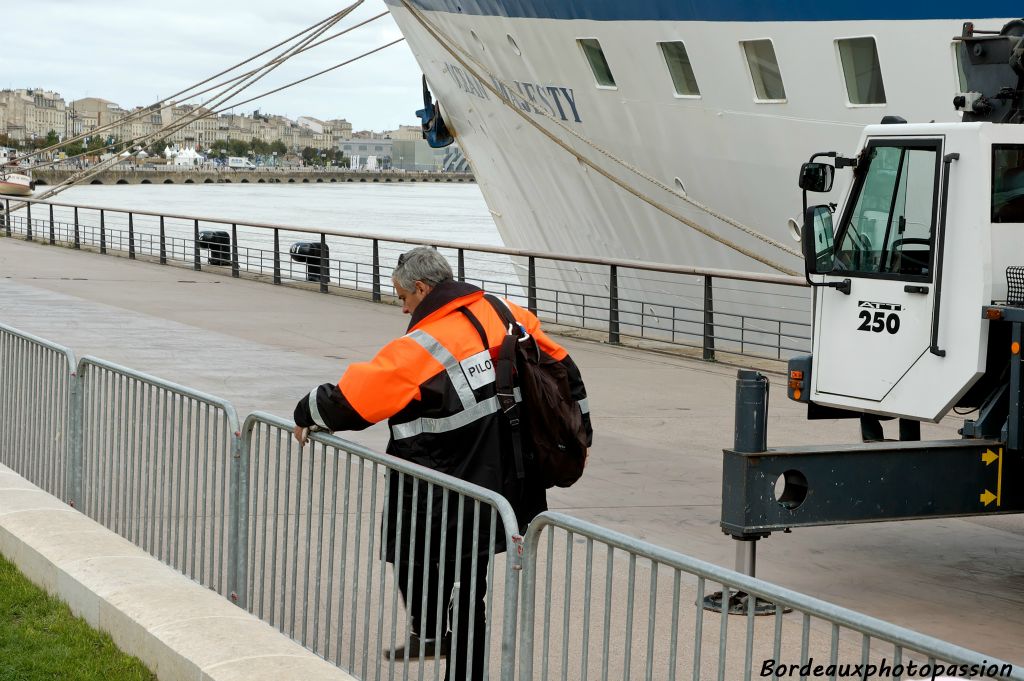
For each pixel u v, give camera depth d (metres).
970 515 6.41
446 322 4.52
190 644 4.49
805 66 13.84
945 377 6.51
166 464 6.36
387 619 5.65
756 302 16.12
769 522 6.05
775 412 11.93
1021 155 6.48
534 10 17.08
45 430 7.39
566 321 20.88
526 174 19.78
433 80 21.16
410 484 4.54
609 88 16.69
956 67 12.51
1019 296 6.42
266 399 11.49
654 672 5.12
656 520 7.82
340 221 77.12
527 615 3.85
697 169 15.98
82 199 115.44
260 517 7.14
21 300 19.33
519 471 4.52
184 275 25.12
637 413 11.58
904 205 6.79
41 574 5.58
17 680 4.55
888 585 6.71
